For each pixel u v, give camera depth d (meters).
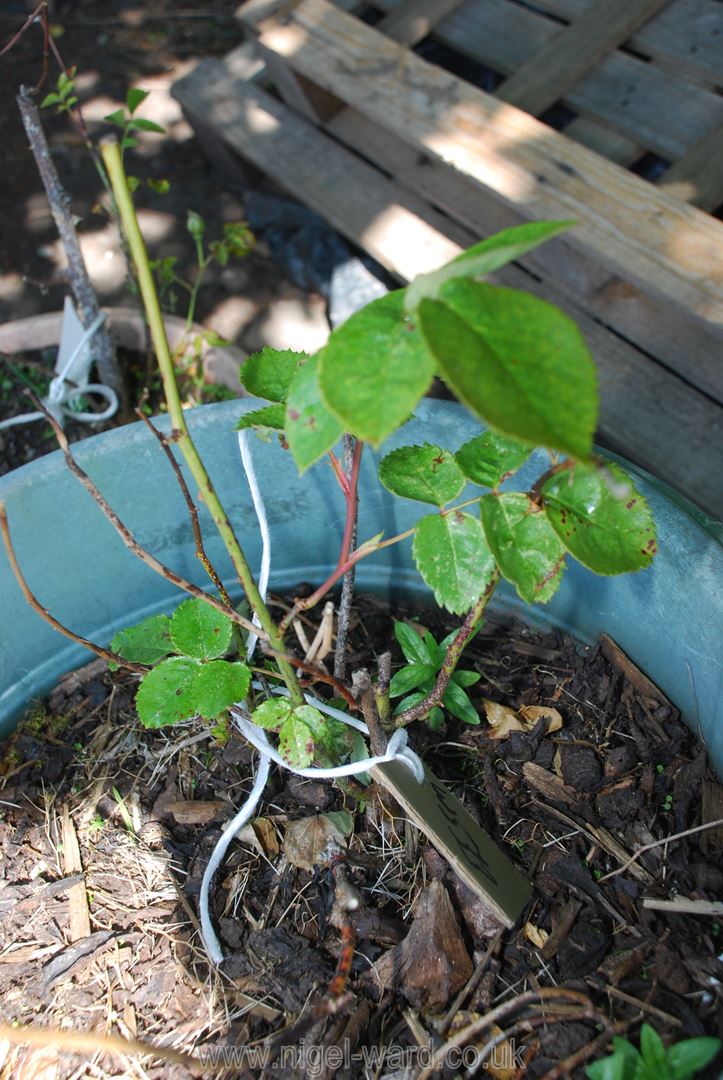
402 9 1.02
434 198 0.96
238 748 0.60
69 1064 0.50
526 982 0.51
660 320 0.83
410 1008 0.51
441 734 0.60
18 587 0.60
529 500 0.44
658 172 0.91
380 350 0.34
